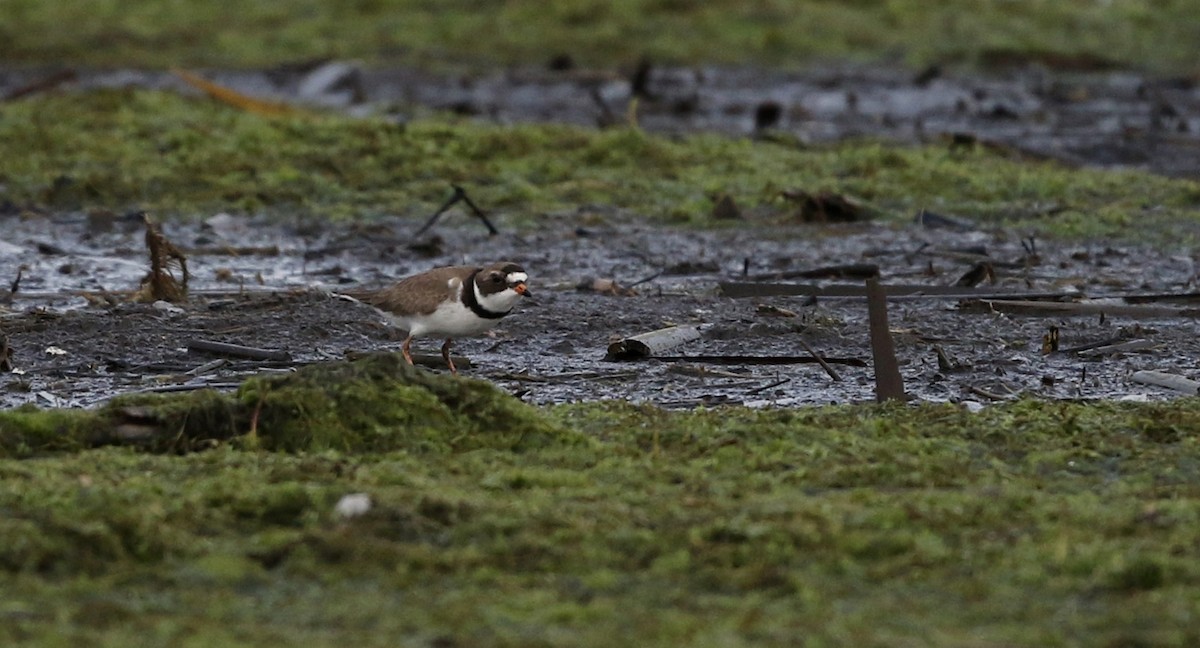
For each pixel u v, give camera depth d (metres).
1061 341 15.20
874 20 41.94
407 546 8.63
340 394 10.88
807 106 34.72
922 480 10.10
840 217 22.81
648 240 21.45
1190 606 7.82
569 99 35.53
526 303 16.98
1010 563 8.46
